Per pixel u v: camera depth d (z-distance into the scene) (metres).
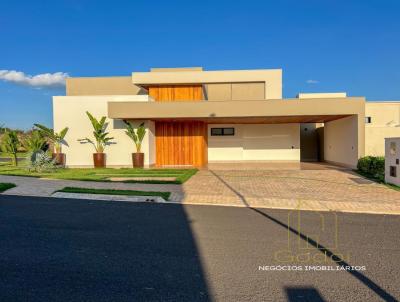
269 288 3.65
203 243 5.25
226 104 15.67
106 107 17.30
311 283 3.78
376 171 13.49
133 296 3.43
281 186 11.20
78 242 5.26
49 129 16.77
